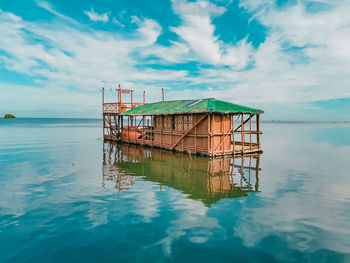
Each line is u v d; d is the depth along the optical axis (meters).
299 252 5.77
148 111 27.38
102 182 12.37
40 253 5.79
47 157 20.30
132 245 6.12
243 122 22.33
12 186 11.46
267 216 7.89
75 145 29.38
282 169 15.61
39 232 6.80
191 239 6.39
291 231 6.84
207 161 18.59
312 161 18.52
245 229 6.96
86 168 15.98
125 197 9.91
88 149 25.81
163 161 18.73
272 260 5.46
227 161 18.64
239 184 12.03
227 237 6.49
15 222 7.44
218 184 12.02
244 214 8.07
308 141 35.16
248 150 22.25
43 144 29.83
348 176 13.54
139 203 9.17
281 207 8.72
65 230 6.92
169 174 14.34
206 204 9.07
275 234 6.66
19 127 74.94
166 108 25.72
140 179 13.09
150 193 10.50
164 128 25.62
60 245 6.14
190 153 21.08
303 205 8.92
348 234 6.67
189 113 21.33
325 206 8.80
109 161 18.72
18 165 16.77
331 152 23.36
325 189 11.01
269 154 22.09
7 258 5.57
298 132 59.72
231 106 22.09
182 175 14.09
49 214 8.07
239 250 5.86
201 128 20.95
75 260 5.52
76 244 6.18
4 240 6.36
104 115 37.09
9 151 23.39
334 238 6.45
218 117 20.72
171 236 6.57
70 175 13.89
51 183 12.06
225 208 8.63
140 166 16.80
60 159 19.39
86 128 72.56
